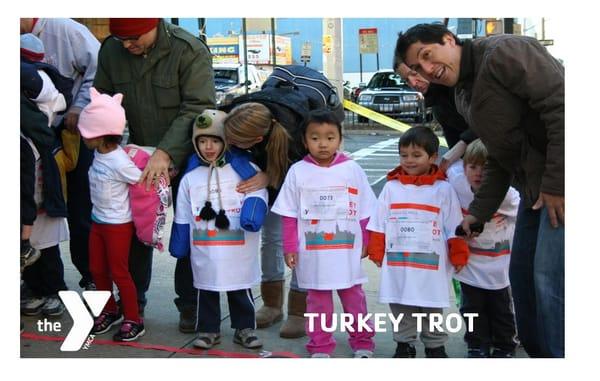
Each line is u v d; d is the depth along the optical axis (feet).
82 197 14.14
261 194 11.89
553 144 9.06
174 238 12.15
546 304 9.67
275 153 11.92
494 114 9.37
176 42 12.57
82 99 13.89
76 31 14.03
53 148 13.33
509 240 11.78
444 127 12.74
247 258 11.94
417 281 11.27
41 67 12.86
